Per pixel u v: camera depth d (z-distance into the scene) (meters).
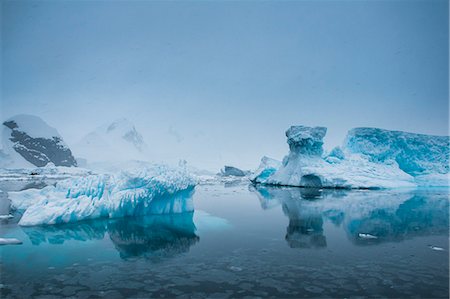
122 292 6.96
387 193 30.83
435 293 6.84
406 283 7.41
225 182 59.69
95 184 17.30
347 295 6.75
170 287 7.23
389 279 7.67
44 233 13.02
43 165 116.88
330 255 9.73
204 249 10.50
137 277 7.88
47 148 122.44
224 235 12.62
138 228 14.05
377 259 9.29
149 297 6.70
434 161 46.53
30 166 112.69
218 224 14.99
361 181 37.03
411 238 11.98
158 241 11.65
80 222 15.45
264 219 16.34
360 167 41.50
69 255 9.90
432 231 13.19
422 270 8.31
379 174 40.62
